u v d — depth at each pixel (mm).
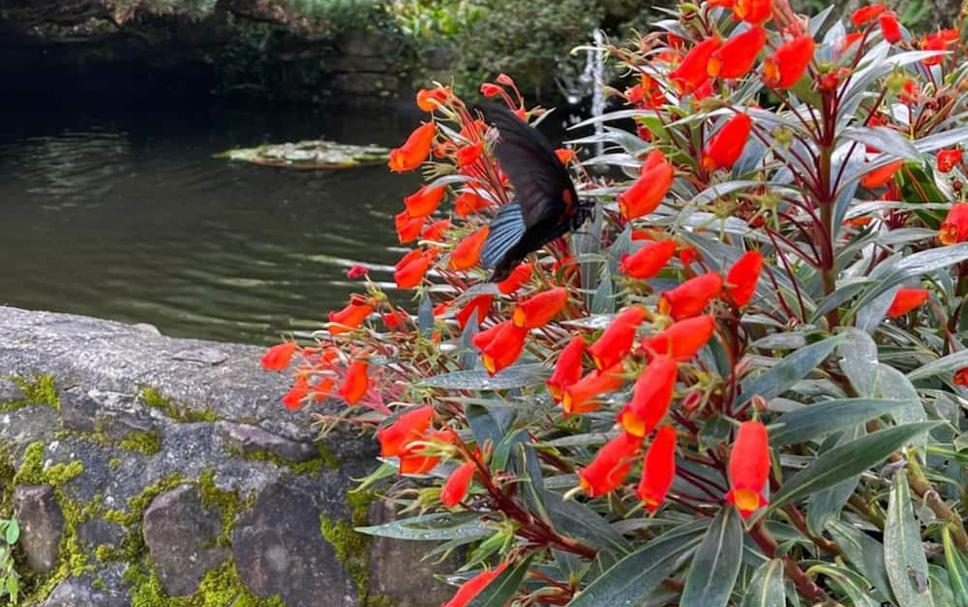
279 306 6383
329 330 1808
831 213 1395
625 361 1138
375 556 1948
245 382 2150
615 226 1941
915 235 1461
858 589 1270
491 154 1709
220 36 14555
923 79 1951
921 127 1708
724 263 1351
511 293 1685
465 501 1491
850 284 1363
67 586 2119
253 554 2004
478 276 1806
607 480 1132
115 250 7660
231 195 9406
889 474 1469
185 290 6715
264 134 12648
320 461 2008
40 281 6938
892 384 1276
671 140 1626
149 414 2156
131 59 15016
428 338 1818
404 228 1787
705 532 1279
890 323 1797
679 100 1624
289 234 8062
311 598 1969
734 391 1201
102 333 2447
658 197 1284
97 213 8773
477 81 13344
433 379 1459
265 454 2033
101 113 14008
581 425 1588
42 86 15344
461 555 1930
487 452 1389
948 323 1648
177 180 10047
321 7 13688
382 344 1764
